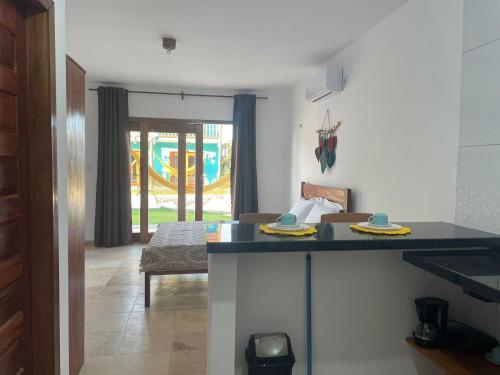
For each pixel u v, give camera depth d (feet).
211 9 9.36
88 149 18.22
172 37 11.40
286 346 4.62
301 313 5.08
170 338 8.99
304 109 16.56
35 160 4.85
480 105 5.58
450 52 7.27
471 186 5.77
